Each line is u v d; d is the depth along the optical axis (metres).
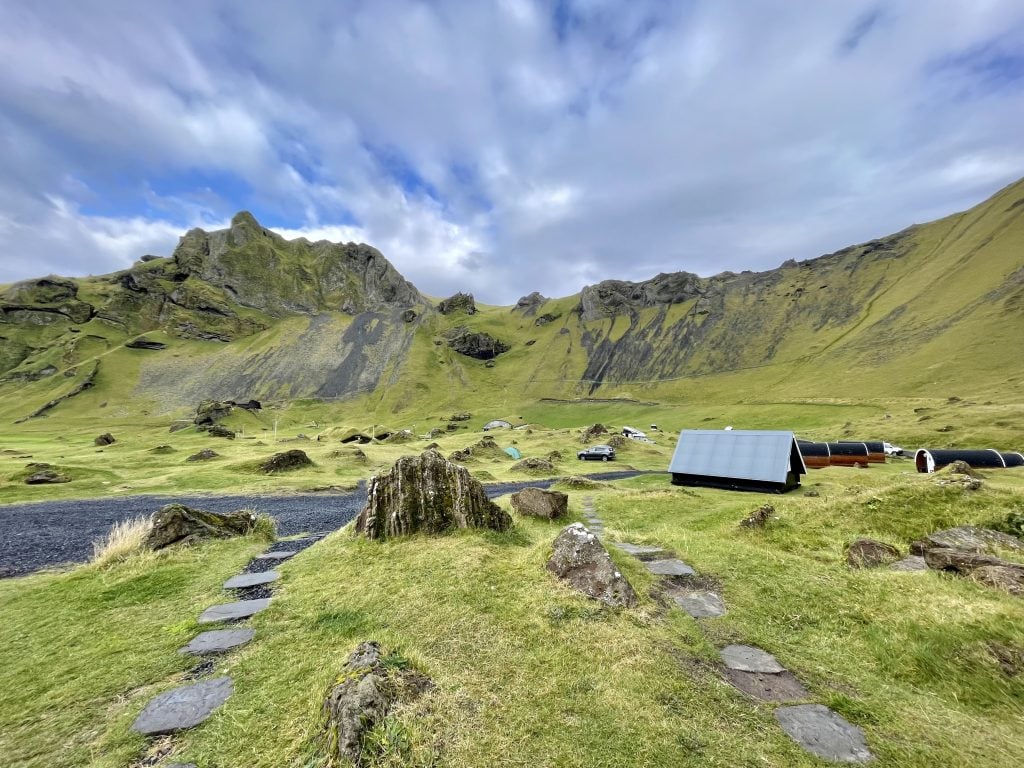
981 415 77.25
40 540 22.38
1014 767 5.73
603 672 7.54
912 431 77.88
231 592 12.22
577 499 28.86
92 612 10.97
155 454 62.44
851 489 20.97
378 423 188.25
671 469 38.66
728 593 11.37
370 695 5.89
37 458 56.59
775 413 126.75
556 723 6.23
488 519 16.52
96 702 7.12
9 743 6.21
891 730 6.44
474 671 7.45
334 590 11.67
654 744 5.91
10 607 11.48
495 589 11.01
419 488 16.69
